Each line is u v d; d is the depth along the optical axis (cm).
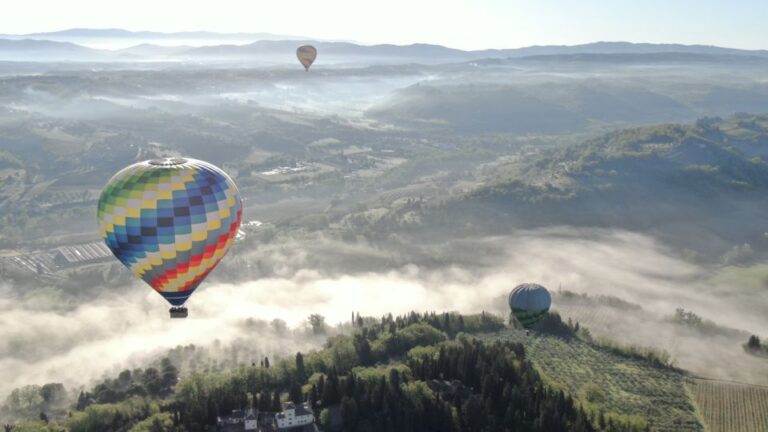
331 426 11931
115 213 10138
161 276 10631
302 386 13500
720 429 13512
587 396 13850
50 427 12550
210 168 10675
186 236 10181
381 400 12238
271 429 11725
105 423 12638
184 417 11850
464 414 12012
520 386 12706
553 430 11638
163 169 10269
